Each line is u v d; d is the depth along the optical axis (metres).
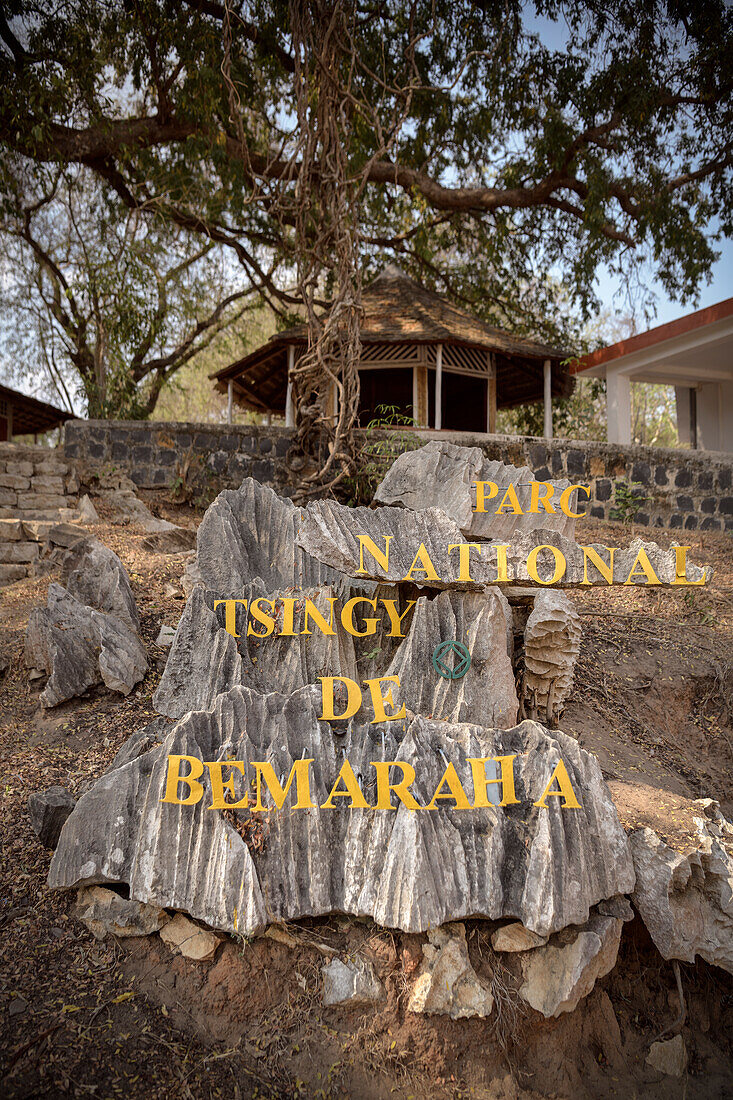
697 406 15.05
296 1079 3.23
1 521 7.70
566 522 5.18
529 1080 3.46
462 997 3.41
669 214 12.29
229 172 11.73
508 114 12.80
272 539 5.37
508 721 4.30
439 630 4.45
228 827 3.49
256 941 3.51
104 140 12.08
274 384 15.83
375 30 11.85
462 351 13.20
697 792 4.99
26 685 5.21
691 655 6.19
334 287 13.24
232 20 11.09
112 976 3.44
